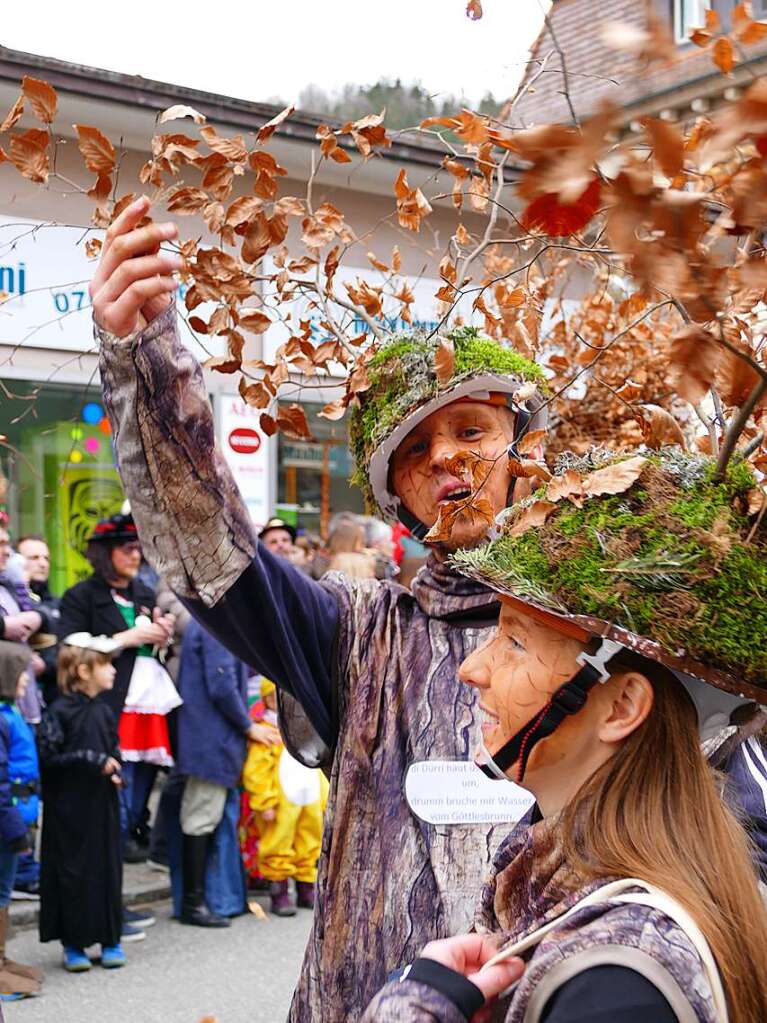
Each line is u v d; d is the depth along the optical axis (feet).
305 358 6.46
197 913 17.66
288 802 17.90
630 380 8.76
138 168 19.12
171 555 5.38
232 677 17.21
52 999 14.83
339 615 5.89
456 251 7.00
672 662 3.69
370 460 6.12
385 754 5.56
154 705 17.43
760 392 3.40
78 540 22.35
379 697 5.67
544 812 4.03
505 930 3.98
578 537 3.89
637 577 3.74
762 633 3.69
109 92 17.69
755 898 3.65
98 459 22.02
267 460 23.56
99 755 15.52
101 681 15.64
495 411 6.01
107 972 15.78
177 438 5.21
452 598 5.69
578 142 2.83
